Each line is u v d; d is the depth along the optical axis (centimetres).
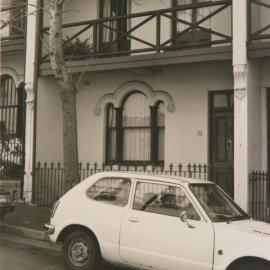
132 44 1412
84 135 1463
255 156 1161
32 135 1404
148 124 1389
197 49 1184
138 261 702
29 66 1416
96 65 1307
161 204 707
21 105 1553
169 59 1215
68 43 1398
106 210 744
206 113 1298
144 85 1380
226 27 1289
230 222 678
